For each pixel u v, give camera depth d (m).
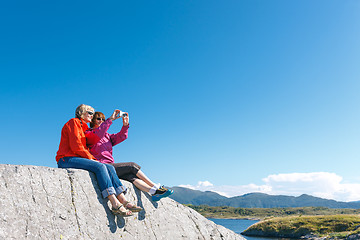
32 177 3.66
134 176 5.31
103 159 4.97
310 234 88.44
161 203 5.80
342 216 97.81
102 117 5.15
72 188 4.06
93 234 3.99
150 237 5.00
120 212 4.33
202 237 6.12
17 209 3.29
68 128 4.50
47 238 3.43
